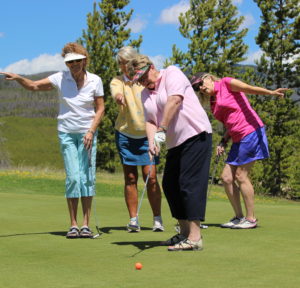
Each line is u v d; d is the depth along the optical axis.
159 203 5.34
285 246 4.20
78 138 4.94
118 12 32.03
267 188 24.53
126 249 4.05
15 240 4.49
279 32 24.50
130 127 5.45
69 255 3.78
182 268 3.30
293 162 24.78
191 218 3.99
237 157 5.57
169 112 3.89
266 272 3.18
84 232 4.73
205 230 5.28
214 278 3.01
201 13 29.69
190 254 3.82
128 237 4.77
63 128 4.94
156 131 3.95
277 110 24.38
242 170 5.55
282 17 24.33
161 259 3.62
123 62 5.39
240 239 4.60
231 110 5.63
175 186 4.14
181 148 4.03
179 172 4.06
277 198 23.64
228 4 30.98
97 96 5.00
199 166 4.00
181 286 2.81
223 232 5.11
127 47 5.44
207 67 29.70
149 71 4.11
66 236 4.74
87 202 4.89
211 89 5.62
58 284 2.87
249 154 5.53
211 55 30.28
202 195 4.02
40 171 20.47
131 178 5.52
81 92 4.91
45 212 6.72
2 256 3.74
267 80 24.84
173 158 4.11
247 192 5.48
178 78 3.99
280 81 24.83
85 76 4.95
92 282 2.92
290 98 24.41
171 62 29.17
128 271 3.21
